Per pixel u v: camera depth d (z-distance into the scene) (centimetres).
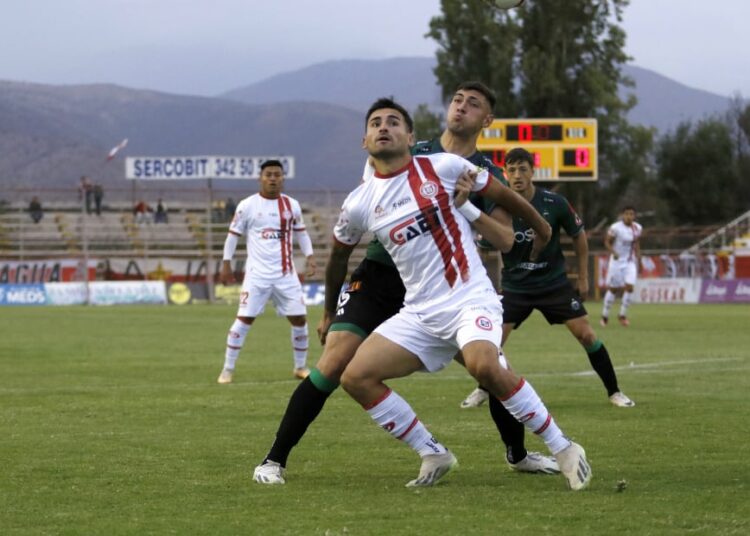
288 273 3234
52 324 6250
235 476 1677
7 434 2114
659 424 2227
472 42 12762
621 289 6394
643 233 10950
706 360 3831
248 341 4909
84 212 10331
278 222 3234
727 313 7512
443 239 1544
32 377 3297
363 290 1678
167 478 1659
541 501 1476
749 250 10219
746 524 1334
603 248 10494
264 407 2539
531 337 5072
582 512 1402
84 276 10156
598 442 1986
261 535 1291
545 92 12300
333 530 1312
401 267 1571
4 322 6450
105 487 1589
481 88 1797
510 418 1678
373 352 1571
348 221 1595
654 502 1461
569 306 2553
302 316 3275
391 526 1333
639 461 1788
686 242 10825
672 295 9875
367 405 1583
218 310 8112
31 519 1384
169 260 10381
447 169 1549
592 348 2553
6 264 9944
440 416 2373
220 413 2434
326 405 2511
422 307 1562
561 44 12556
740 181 14388
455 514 1398
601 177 12706
